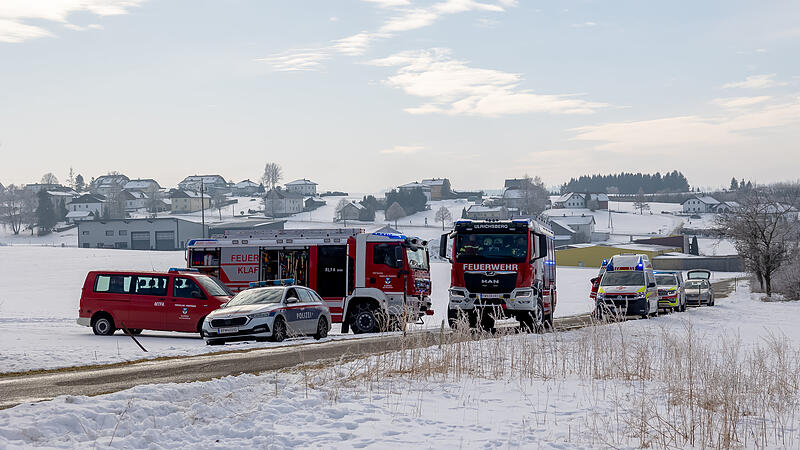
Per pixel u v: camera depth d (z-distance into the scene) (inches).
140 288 992.9
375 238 1069.1
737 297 2504.9
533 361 610.5
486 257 1005.8
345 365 595.5
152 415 381.7
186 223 5954.7
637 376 596.1
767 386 531.5
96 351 745.6
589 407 466.3
